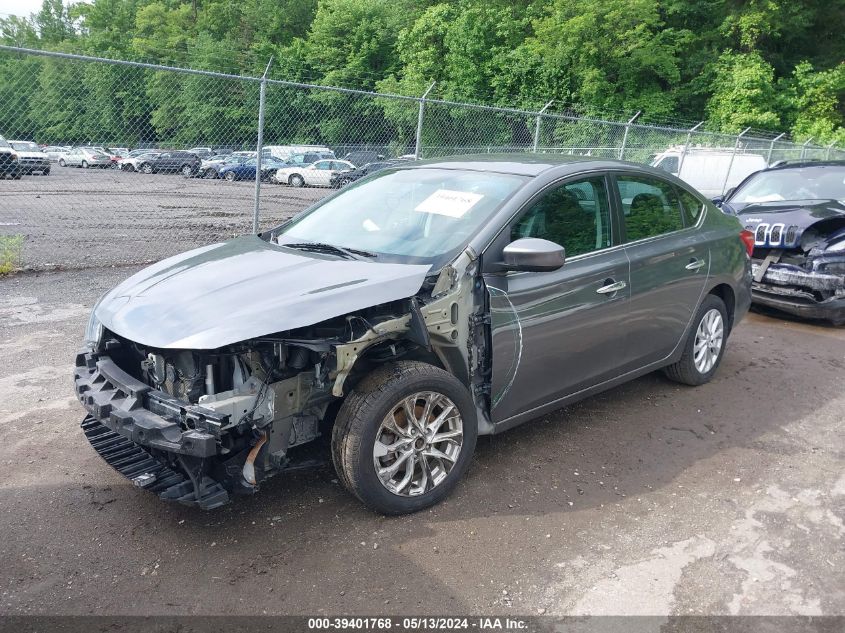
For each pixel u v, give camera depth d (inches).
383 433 122.3
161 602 100.0
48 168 348.5
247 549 113.3
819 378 212.1
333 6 1476.4
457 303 125.0
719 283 192.2
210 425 102.0
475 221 136.0
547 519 125.3
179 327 109.0
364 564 110.0
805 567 113.3
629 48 1018.7
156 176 390.0
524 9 1148.5
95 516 122.0
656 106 1055.0
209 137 357.7
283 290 117.1
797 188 309.4
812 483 143.1
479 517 125.0
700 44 1157.7
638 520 126.2
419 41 1214.3
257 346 108.8
